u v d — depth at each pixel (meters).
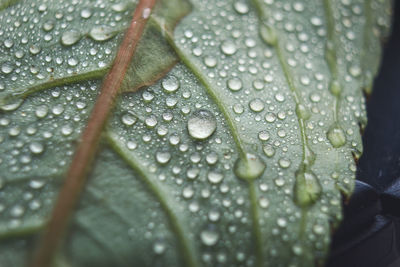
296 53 0.14
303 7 0.14
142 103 0.13
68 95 0.13
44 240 0.11
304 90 0.13
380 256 0.13
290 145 0.13
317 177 0.12
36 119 0.12
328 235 0.12
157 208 0.12
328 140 0.13
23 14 0.14
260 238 0.12
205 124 0.13
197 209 0.12
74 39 0.13
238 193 0.12
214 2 0.14
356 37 0.14
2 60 0.13
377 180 0.13
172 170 0.12
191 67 0.13
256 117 0.13
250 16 0.14
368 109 0.14
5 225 0.12
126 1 0.14
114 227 0.12
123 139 0.12
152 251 0.12
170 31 0.13
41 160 0.12
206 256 0.12
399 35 0.15
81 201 0.12
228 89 0.13
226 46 0.13
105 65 0.13
